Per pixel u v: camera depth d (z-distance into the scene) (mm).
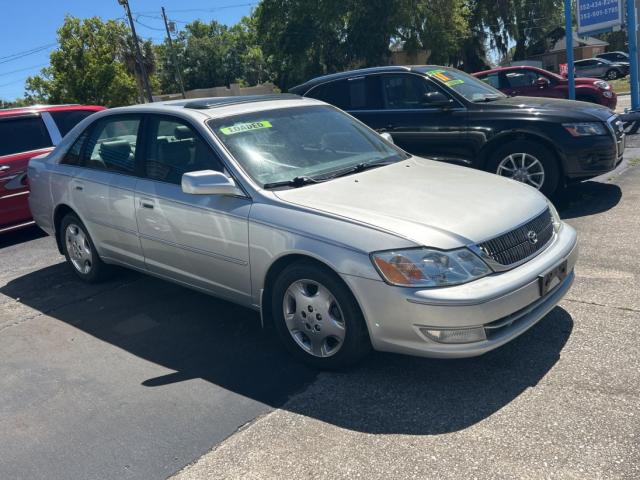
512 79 14164
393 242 3209
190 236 4180
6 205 7137
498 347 3453
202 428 3180
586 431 2844
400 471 2705
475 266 3195
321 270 3428
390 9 35812
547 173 6535
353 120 5043
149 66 42344
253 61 73000
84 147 5281
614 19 12961
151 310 4871
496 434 2895
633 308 4066
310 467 2797
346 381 3514
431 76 7238
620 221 5992
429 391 3332
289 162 4152
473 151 6863
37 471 2963
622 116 11969
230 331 4363
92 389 3699
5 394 3748
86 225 5199
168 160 4441
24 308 5188
